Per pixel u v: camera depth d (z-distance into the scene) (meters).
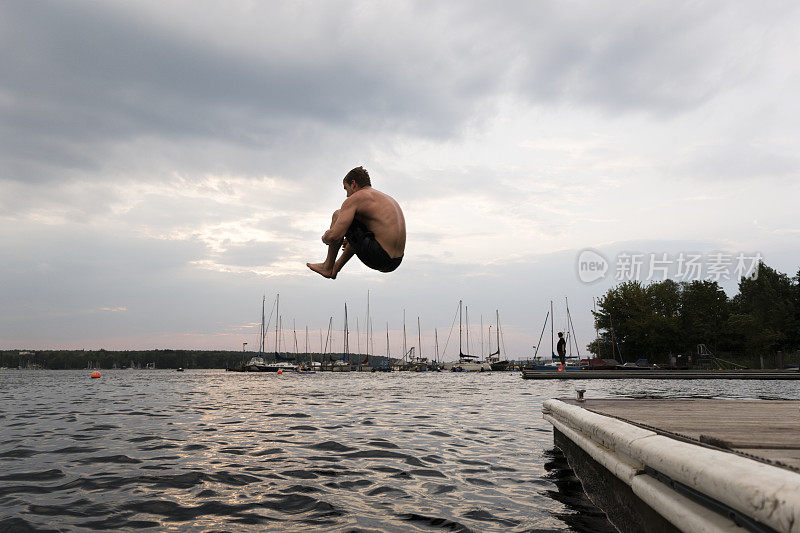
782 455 1.98
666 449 2.33
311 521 3.56
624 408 5.23
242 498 4.16
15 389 23.83
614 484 3.48
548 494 4.36
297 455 6.03
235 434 7.73
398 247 3.05
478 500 4.16
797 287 55.16
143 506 3.93
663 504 2.16
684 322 57.94
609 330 58.53
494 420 9.73
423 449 6.49
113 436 7.54
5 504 3.98
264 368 83.44
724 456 1.88
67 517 3.66
